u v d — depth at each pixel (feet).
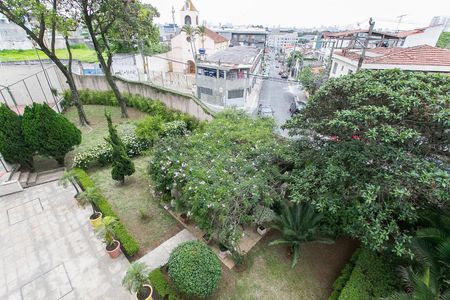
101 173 29.04
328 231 18.25
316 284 16.52
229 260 18.12
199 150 21.07
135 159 32.45
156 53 106.32
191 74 107.34
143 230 20.81
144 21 42.32
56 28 31.73
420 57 39.22
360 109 14.10
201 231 20.57
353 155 14.56
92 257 18.20
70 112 48.62
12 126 25.75
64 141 27.99
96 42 38.34
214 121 27.32
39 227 20.88
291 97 89.97
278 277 16.99
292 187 16.29
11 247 18.93
